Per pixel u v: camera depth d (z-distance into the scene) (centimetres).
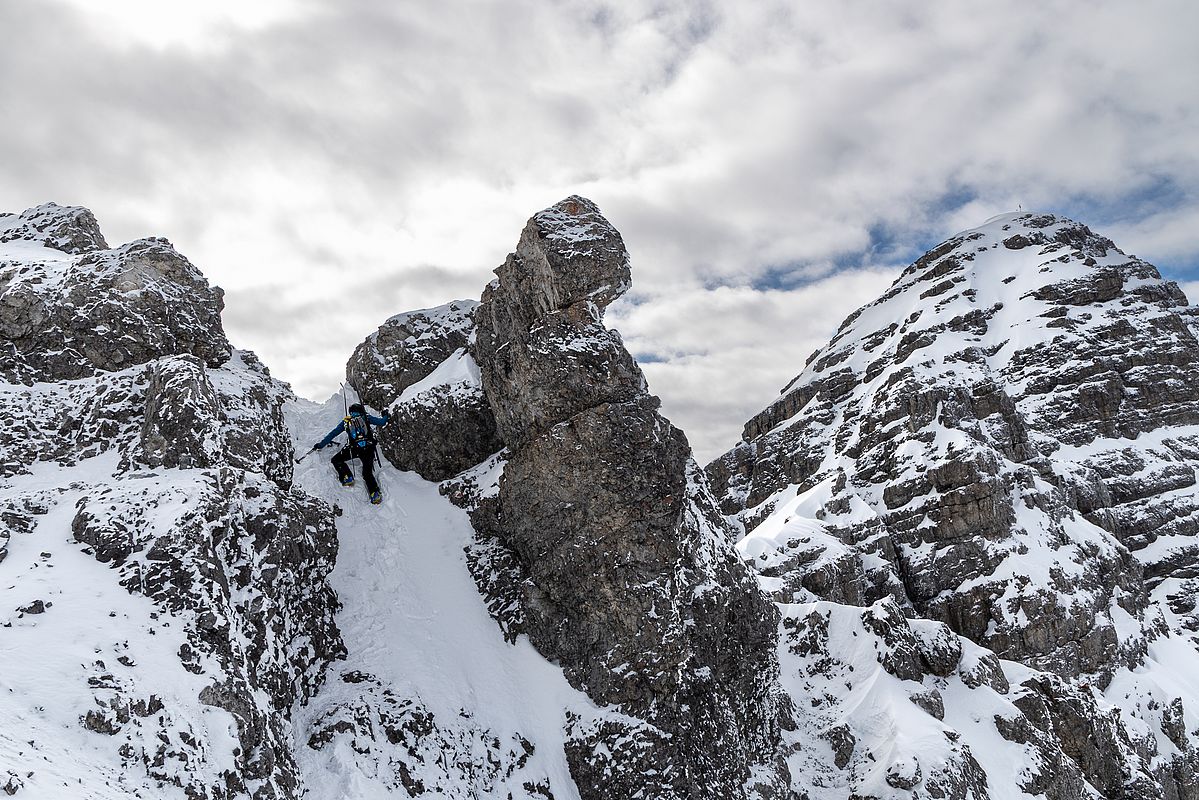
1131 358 12800
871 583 7156
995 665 4631
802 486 11794
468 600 2936
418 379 3688
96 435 2434
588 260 2950
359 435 3119
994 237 17688
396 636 2659
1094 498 9519
